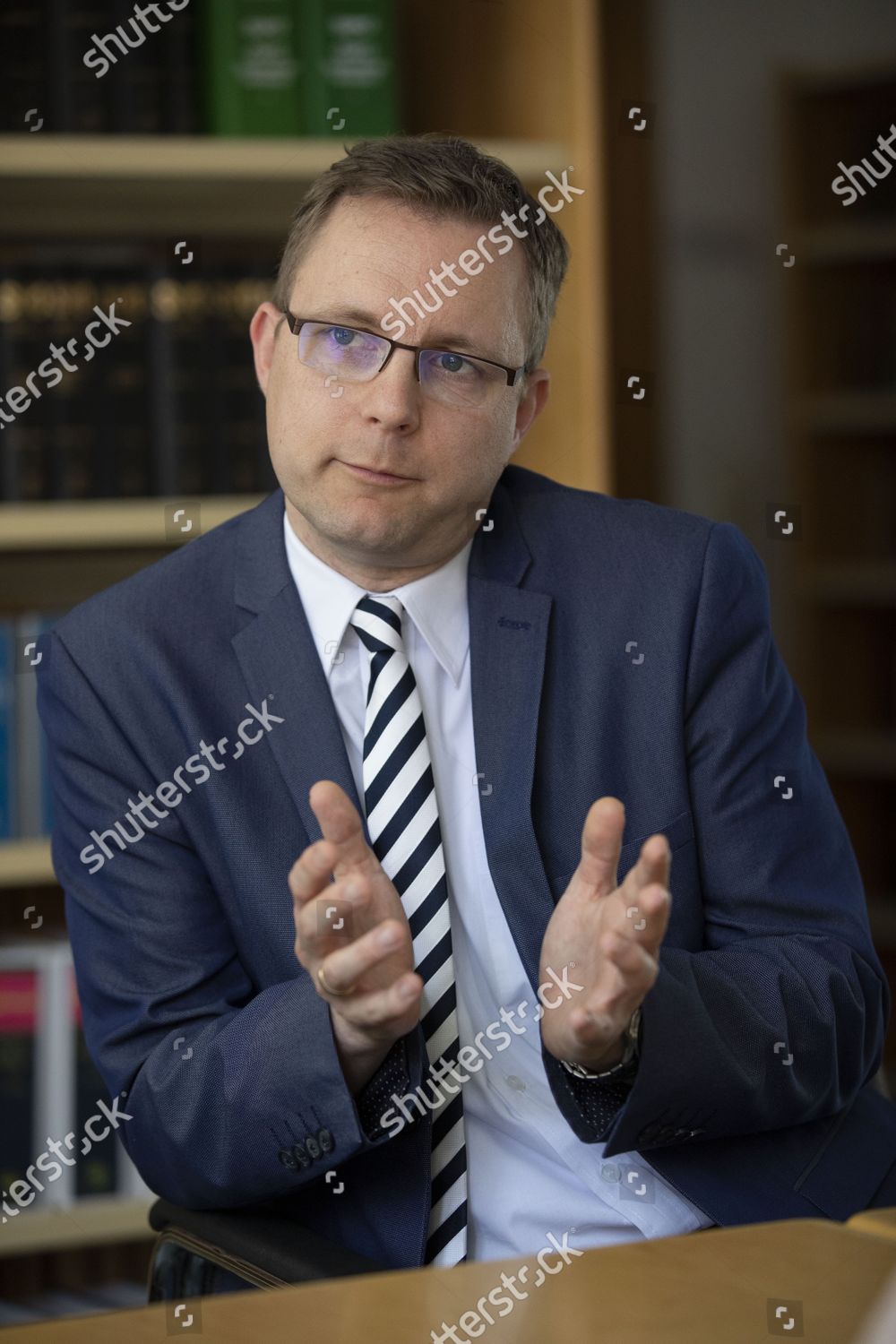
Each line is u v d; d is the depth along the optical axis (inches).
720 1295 36.9
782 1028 53.5
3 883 96.0
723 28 133.6
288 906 55.4
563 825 56.9
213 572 60.4
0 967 95.6
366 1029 47.8
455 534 57.4
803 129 137.6
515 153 96.7
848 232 136.9
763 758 59.9
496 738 57.3
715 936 58.2
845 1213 54.2
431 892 55.1
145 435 96.9
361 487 54.0
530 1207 54.9
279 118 97.3
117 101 95.3
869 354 140.7
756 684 60.4
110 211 101.6
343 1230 53.5
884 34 137.2
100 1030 56.6
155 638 58.1
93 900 57.4
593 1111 50.8
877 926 141.6
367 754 56.4
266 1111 50.2
